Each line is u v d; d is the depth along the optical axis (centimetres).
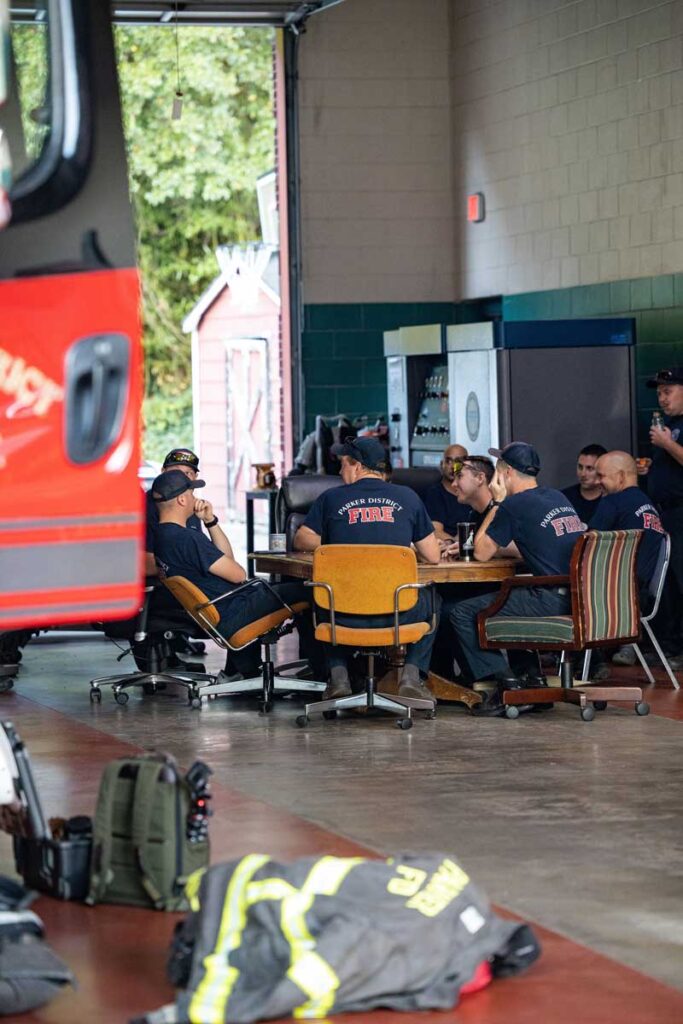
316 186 2391
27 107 725
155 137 4441
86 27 711
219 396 3494
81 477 715
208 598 1464
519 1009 712
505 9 2241
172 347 4538
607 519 1573
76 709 1502
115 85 719
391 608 1366
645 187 1970
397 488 1445
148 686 1586
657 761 1227
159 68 4425
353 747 1301
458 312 2425
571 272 2127
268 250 3197
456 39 2381
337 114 2388
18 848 901
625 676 1630
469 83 2352
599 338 1914
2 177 702
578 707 1474
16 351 702
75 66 710
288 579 1798
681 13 1886
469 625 1446
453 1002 712
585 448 1748
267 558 1540
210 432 3553
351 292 2406
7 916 738
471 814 1063
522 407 1894
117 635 1549
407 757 1255
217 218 4497
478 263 2359
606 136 2038
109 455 719
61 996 731
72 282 710
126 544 725
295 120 2377
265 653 1464
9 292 700
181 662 1680
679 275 1917
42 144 716
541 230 2189
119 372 719
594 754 1256
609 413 1920
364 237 2405
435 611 1446
